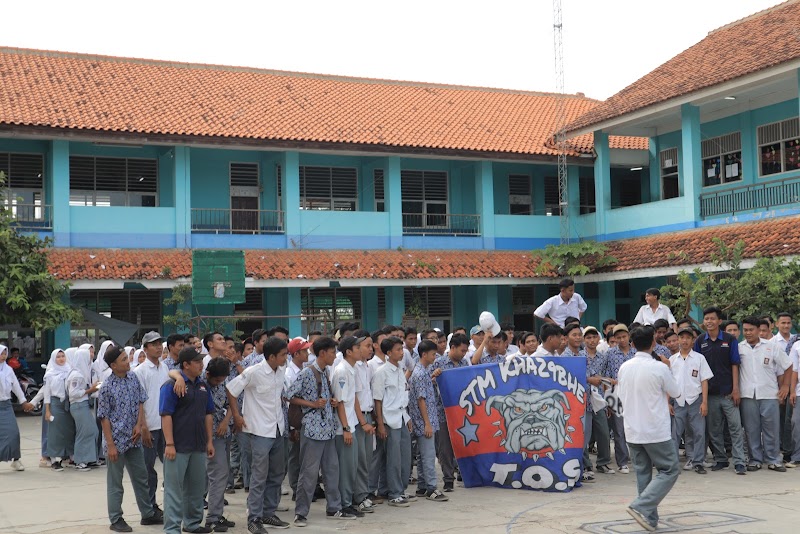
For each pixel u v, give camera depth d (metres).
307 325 26.94
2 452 13.95
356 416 10.62
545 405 11.93
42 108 23.17
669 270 22.56
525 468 11.84
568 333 12.89
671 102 23.61
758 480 12.19
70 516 10.77
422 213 28.72
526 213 30.17
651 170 28.22
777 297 17.41
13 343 24.30
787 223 20.78
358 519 10.27
